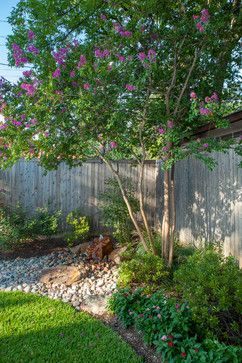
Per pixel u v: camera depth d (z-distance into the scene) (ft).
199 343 9.56
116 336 11.64
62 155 19.69
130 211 18.42
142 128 17.10
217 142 15.28
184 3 16.14
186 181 22.44
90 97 14.99
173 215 17.95
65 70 15.88
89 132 16.52
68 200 28.99
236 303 10.10
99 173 29.22
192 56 17.13
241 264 16.12
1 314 13.30
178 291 12.75
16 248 24.79
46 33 16.26
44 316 13.16
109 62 15.11
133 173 29.50
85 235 26.32
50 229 26.40
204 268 11.71
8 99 16.75
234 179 16.75
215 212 18.63
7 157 16.40
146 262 16.61
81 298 15.38
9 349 10.87
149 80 16.21
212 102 13.87
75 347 10.98
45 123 15.61
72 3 16.34
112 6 15.55
